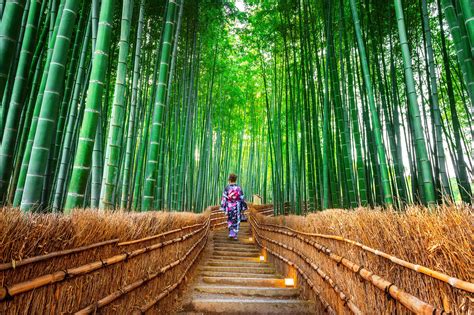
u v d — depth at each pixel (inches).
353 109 145.8
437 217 38.7
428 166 83.2
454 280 33.8
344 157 152.5
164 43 122.3
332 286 81.4
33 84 111.4
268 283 140.6
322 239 95.9
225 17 242.5
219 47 294.7
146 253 79.7
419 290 41.6
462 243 33.1
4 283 35.2
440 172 118.3
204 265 182.2
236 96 372.8
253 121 418.9
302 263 123.0
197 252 171.0
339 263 78.2
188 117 227.8
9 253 35.8
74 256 47.8
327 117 154.3
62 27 71.1
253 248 239.8
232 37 304.2
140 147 184.2
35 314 39.4
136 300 72.2
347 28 201.2
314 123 179.9
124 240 65.8
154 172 117.9
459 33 93.4
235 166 561.3
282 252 160.6
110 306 58.3
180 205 225.8
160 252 92.1
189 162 274.5
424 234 40.1
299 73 223.5
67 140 112.0
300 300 114.3
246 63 355.6
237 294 124.0
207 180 386.0
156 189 183.8
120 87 94.3
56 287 43.2
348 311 71.4
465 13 69.7
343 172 169.2
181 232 122.1
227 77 342.0
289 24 204.7
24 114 110.5
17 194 96.5
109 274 59.0
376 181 157.8
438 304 37.7
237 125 452.8
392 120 167.9
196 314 101.8
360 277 63.2
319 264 99.1
